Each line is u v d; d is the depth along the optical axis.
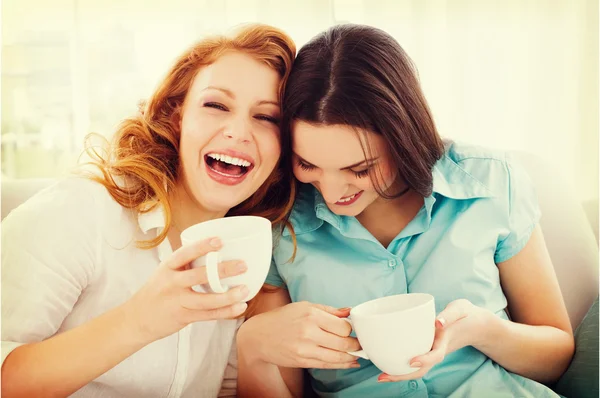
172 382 0.95
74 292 0.86
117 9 1.72
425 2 1.78
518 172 1.11
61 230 0.85
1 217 1.21
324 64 0.88
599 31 1.75
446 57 1.79
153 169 0.96
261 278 0.72
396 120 0.90
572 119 1.79
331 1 1.72
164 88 1.01
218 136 0.93
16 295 0.82
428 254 1.04
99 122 1.74
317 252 1.06
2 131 1.75
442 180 1.05
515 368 1.01
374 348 0.77
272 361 0.92
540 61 1.79
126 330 0.72
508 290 1.09
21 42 1.74
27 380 0.75
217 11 1.68
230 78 0.92
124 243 0.92
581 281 1.19
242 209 1.09
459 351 1.01
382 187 0.94
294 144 0.91
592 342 1.01
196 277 0.67
